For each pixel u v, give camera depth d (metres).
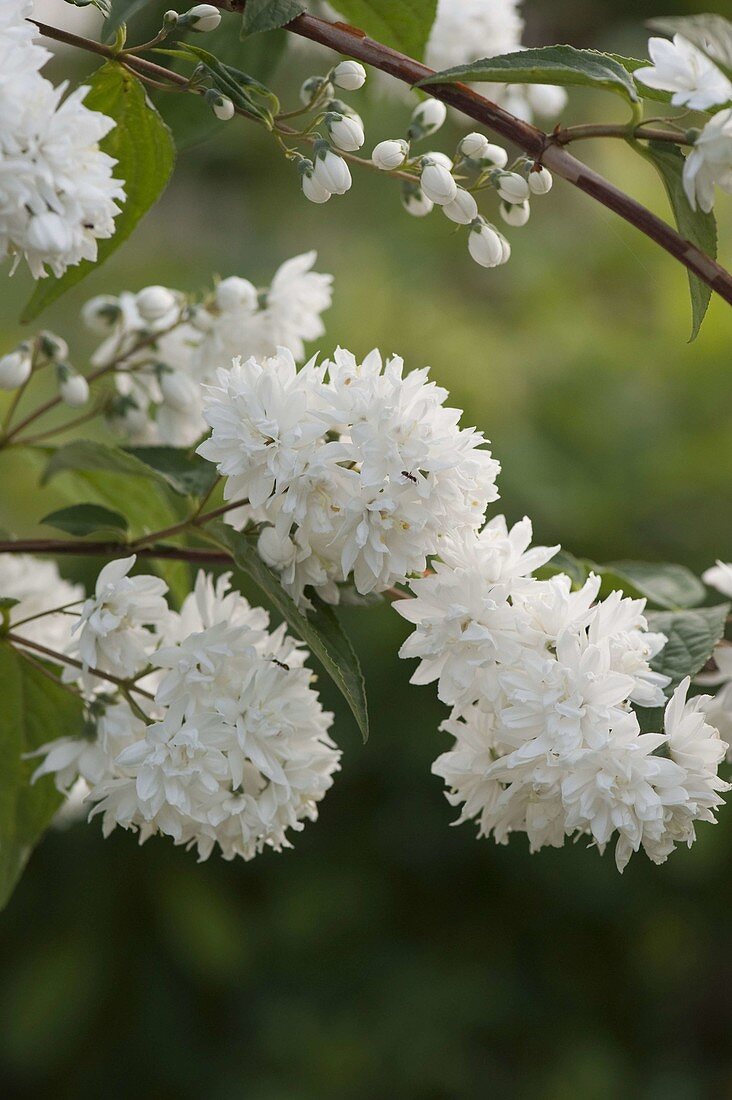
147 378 0.87
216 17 0.74
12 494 1.54
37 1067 1.55
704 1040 1.67
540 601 0.72
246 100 0.74
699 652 0.75
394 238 1.93
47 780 0.82
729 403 1.55
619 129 0.72
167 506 0.86
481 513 0.73
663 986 1.64
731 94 0.71
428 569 0.76
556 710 0.71
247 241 2.08
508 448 1.50
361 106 0.94
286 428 0.72
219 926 1.56
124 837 1.59
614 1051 1.62
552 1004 1.63
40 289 0.81
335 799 1.58
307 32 0.73
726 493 1.52
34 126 0.70
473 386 1.54
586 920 1.62
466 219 0.75
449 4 0.88
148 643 0.76
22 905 1.58
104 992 1.57
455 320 1.71
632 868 1.54
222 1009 1.61
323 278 0.85
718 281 0.72
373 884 1.60
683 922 1.58
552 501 1.47
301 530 0.73
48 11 0.93
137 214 0.80
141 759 0.74
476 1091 1.55
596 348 1.61
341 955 1.60
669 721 0.72
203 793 0.74
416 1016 1.56
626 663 0.72
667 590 0.82
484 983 1.59
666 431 1.55
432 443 0.71
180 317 0.86
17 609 0.84
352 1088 1.53
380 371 0.73
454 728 0.74
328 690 1.48
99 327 0.87
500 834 0.74
